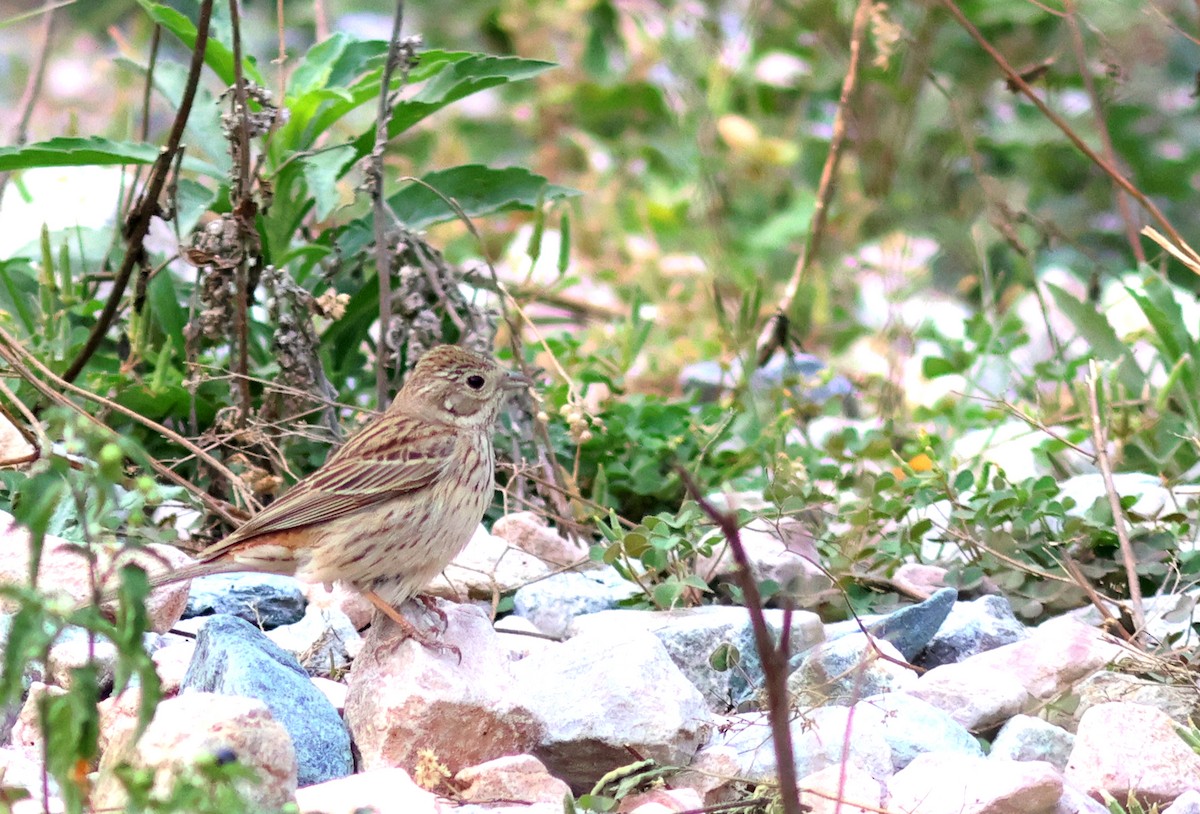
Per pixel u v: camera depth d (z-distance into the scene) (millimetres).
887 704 7852
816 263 13578
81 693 4785
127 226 10211
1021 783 6723
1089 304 12242
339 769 7184
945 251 12758
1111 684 8359
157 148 10633
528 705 7285
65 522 8719
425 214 11664
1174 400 12172
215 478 10453
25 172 12773
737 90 18562
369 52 11734
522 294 12297
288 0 20797
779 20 16875
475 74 11023
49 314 11000
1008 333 13531
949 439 11930
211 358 11383
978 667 8516
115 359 11305
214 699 6238
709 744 7672
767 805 6859
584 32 20750
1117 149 16438
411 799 6250
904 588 9688
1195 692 8148
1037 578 9836
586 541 10602
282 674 7320
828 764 7266
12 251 12453
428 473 8234
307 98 11094
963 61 14594
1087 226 15969
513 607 9734
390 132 11117
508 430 11414
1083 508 10922
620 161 19391
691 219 16500
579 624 8742
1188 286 15789
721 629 8492
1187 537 10273
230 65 10859
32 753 7082
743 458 11266
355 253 11273
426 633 7613
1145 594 9891
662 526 9305
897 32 11664
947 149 12328
